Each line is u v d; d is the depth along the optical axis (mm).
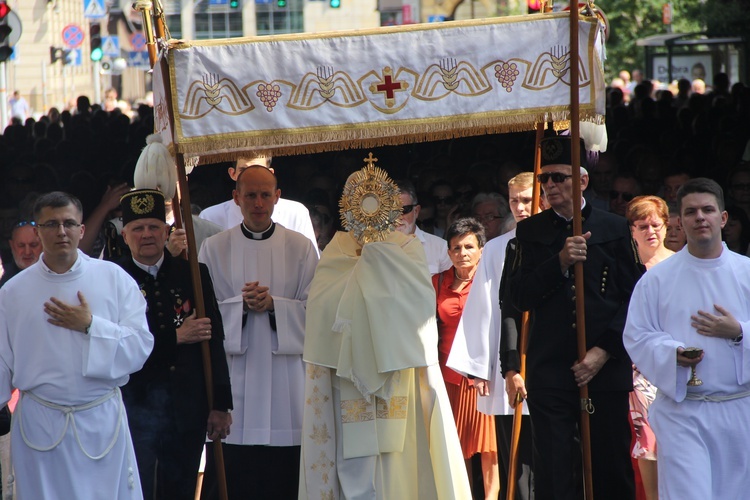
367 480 13617
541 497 13633
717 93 40125
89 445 12531
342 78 13430
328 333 13797
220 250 15305
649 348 12594
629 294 13625
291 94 13391
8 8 35094
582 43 13531
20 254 16516
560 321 13562
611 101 38750
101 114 38625
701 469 12359
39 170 25672
